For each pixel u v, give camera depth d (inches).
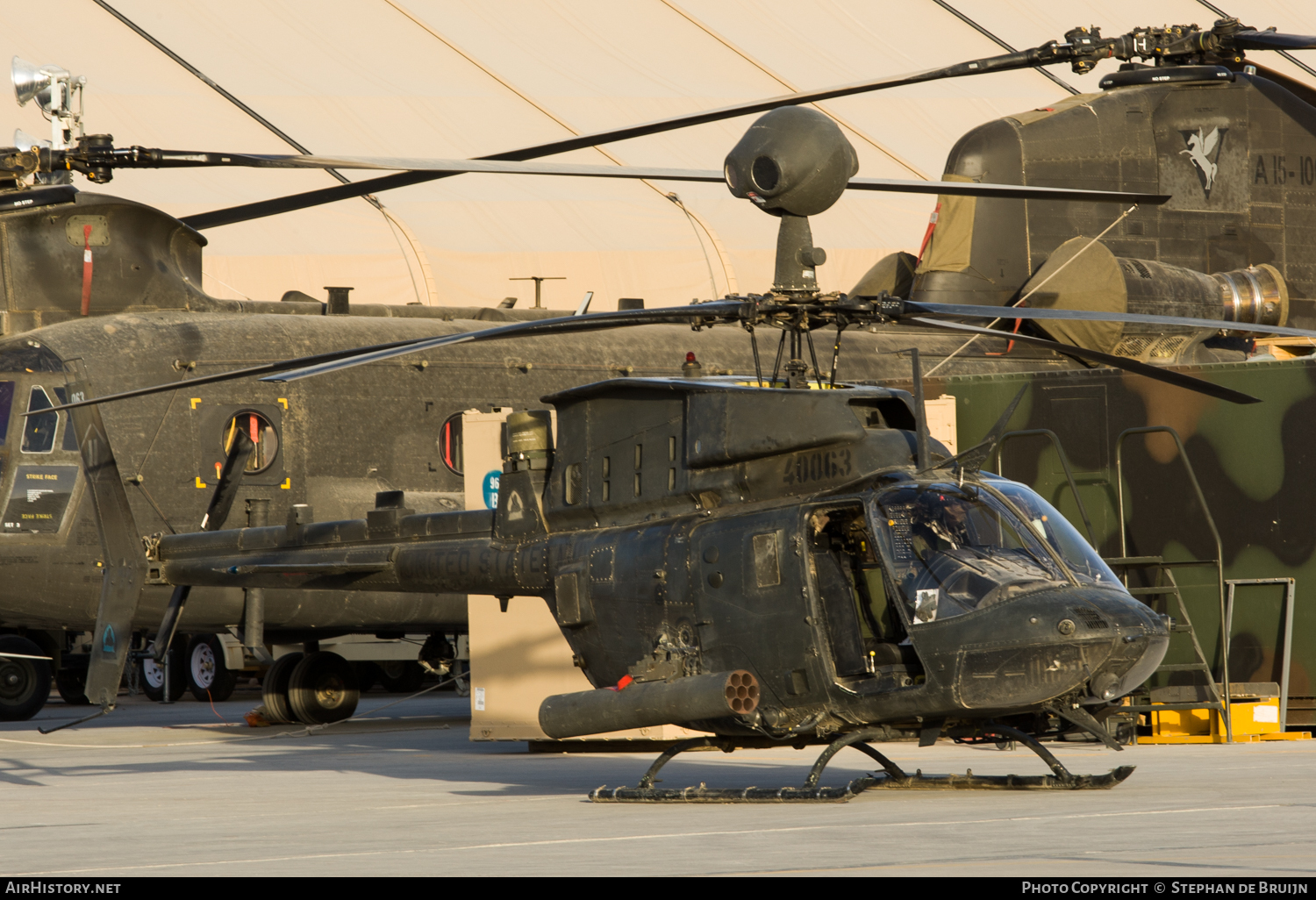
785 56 4522.6
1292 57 4633.4
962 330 1174.3
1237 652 1791.3
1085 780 1145.4
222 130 3912.4
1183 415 1831.9
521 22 4443.9
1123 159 2409.0
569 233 4264.3
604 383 1254.3
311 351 2281.0
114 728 2297.0
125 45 3956.7
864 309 1125.7
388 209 4192.9
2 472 2159.2
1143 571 1833.2
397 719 2417.6
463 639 2775.6
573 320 1091.9
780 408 1138.0
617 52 4451.3
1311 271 2476.6
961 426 1959.9
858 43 4611.2
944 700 1050.7
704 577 1146.7
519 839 919.7
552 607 1316.4
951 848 820.0
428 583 1438.2
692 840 882.1
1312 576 1756.9
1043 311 1118.4
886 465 1126.4
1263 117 2469.2
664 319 1119.0
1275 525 1776.6
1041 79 4594.0
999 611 1045.2
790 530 1106.7
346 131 4025.6
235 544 1630.2
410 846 898.7
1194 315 2358.5
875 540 1079.0
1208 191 2438.5
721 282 4311.0
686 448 1192.2
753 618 1117.1
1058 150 2399.1
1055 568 1086.4
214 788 1382.9
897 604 1067.9
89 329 2196.1
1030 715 1146.7
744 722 1111.0
